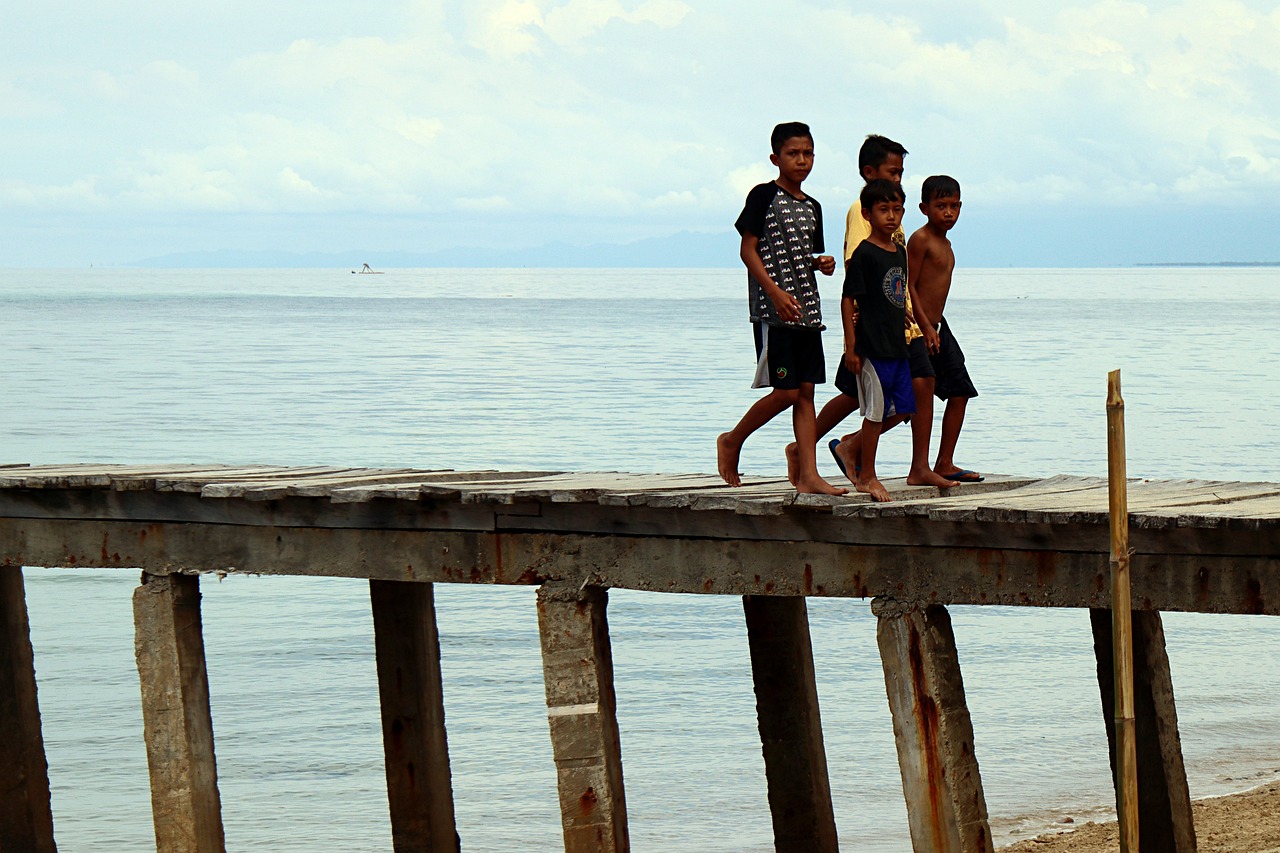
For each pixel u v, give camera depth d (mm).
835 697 23328
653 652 26031
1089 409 63094
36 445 50938
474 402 66250
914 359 11211
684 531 9727
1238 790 18500
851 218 11148
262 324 152000
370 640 26562
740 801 18844
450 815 12375
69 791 19141
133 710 22625
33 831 12633
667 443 51594
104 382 76250
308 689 23609
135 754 20609
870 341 10664
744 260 10992
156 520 10914
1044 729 21703
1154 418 59500
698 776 19781
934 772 9250
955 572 9164
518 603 29516
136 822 18109
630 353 104938
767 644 12039
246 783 19453
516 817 18109
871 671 24875
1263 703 23203
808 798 12125
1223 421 58562
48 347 107625
